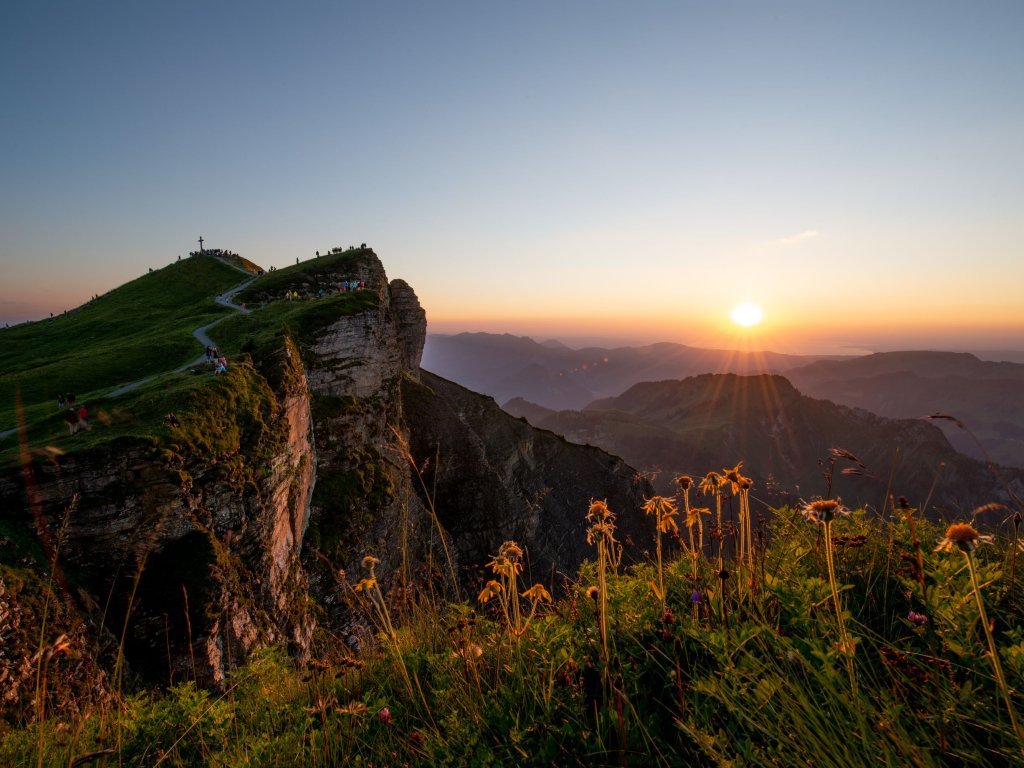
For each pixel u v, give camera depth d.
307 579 37.00
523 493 76.38
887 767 2.05
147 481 24.53
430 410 74.25
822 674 2.43
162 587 23.17
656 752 2.64
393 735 3.57
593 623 3.81
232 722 4.54
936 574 3.06
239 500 28.77
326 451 49.19
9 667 15.12
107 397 31.67
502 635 3.98
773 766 2.22
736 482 3.52
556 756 2.76
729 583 3.68
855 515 4.40
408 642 4.70
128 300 85.06
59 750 4.02
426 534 52.56
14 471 21.84
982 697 2.33
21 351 66.19
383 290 75.56
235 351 43.91
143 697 4.90
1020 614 2.88
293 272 81.50
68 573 20.72
